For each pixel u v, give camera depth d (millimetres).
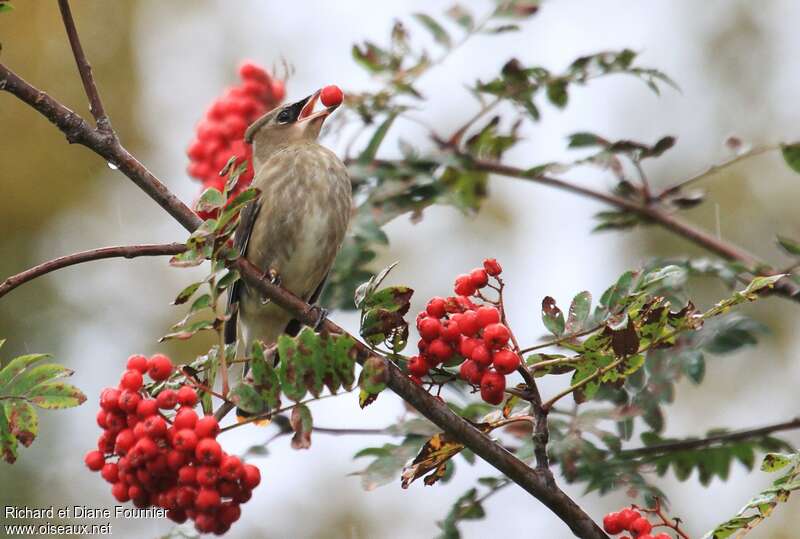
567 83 10750
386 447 8836
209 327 6926
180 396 6684
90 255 7160
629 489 8922
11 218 16828
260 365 6648
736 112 16562
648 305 7305
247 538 15352
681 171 16234
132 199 17312
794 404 14906
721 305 7250
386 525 15500
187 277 16969
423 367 7215
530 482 7160
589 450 9031
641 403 9336
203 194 7184
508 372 6914
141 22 18078
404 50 11344
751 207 15797
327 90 8430
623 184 11055
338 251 11516
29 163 17000
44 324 16297
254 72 11914
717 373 15242
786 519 14281
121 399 6684
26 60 17438
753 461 9578
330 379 6633
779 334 14852
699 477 9641
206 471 6531
